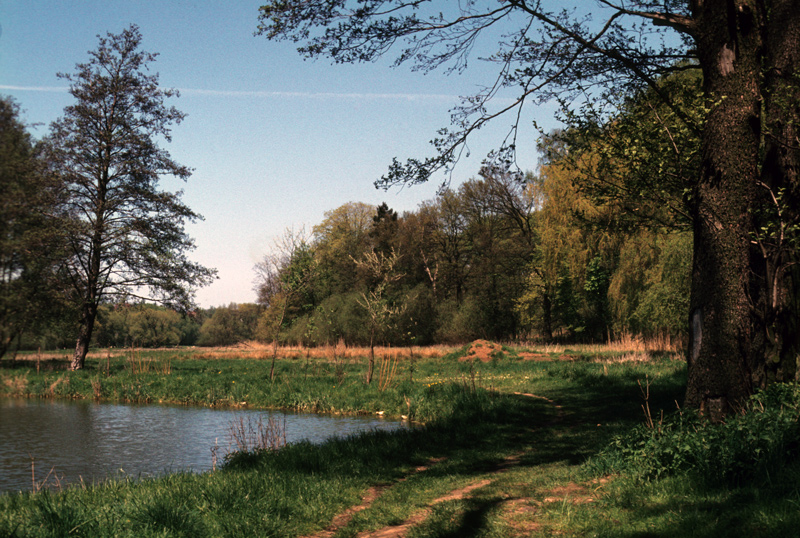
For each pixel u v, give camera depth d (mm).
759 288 7727
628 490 5660
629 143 8961
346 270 56812
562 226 36219
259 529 5113
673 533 4230
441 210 53781
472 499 6078
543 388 18000
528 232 47375
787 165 7820
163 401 18359
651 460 6176
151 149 26906
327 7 7727
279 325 20969
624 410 12086
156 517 4926
